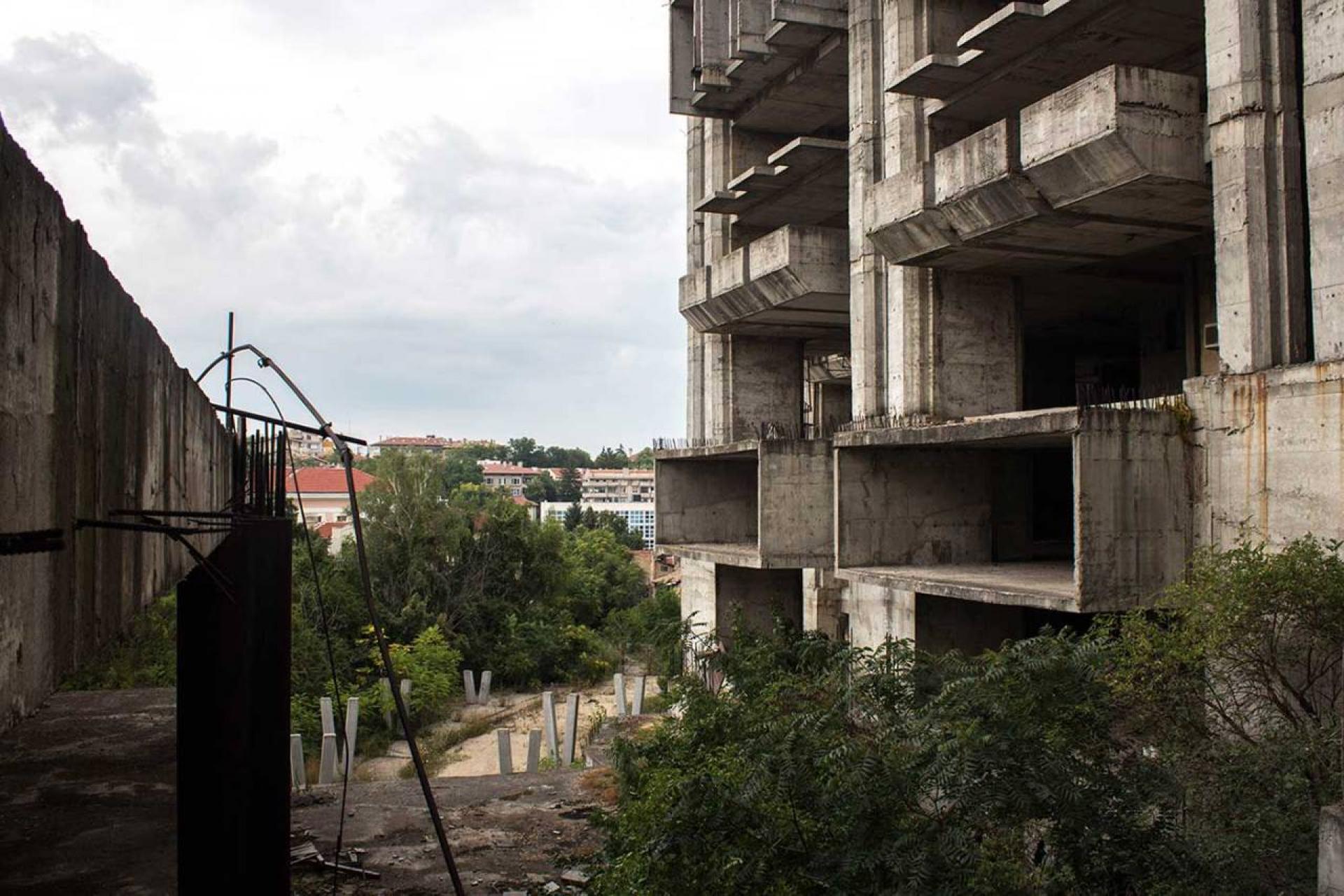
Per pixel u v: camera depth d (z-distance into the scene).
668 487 29.47
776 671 15.53
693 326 30.16
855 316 21.59
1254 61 12.48
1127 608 12.93
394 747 28.97
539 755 23.47
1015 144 15.44
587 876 11.52
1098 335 31.69
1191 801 9.43
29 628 4.16
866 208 19.11
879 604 20.36
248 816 5.77
